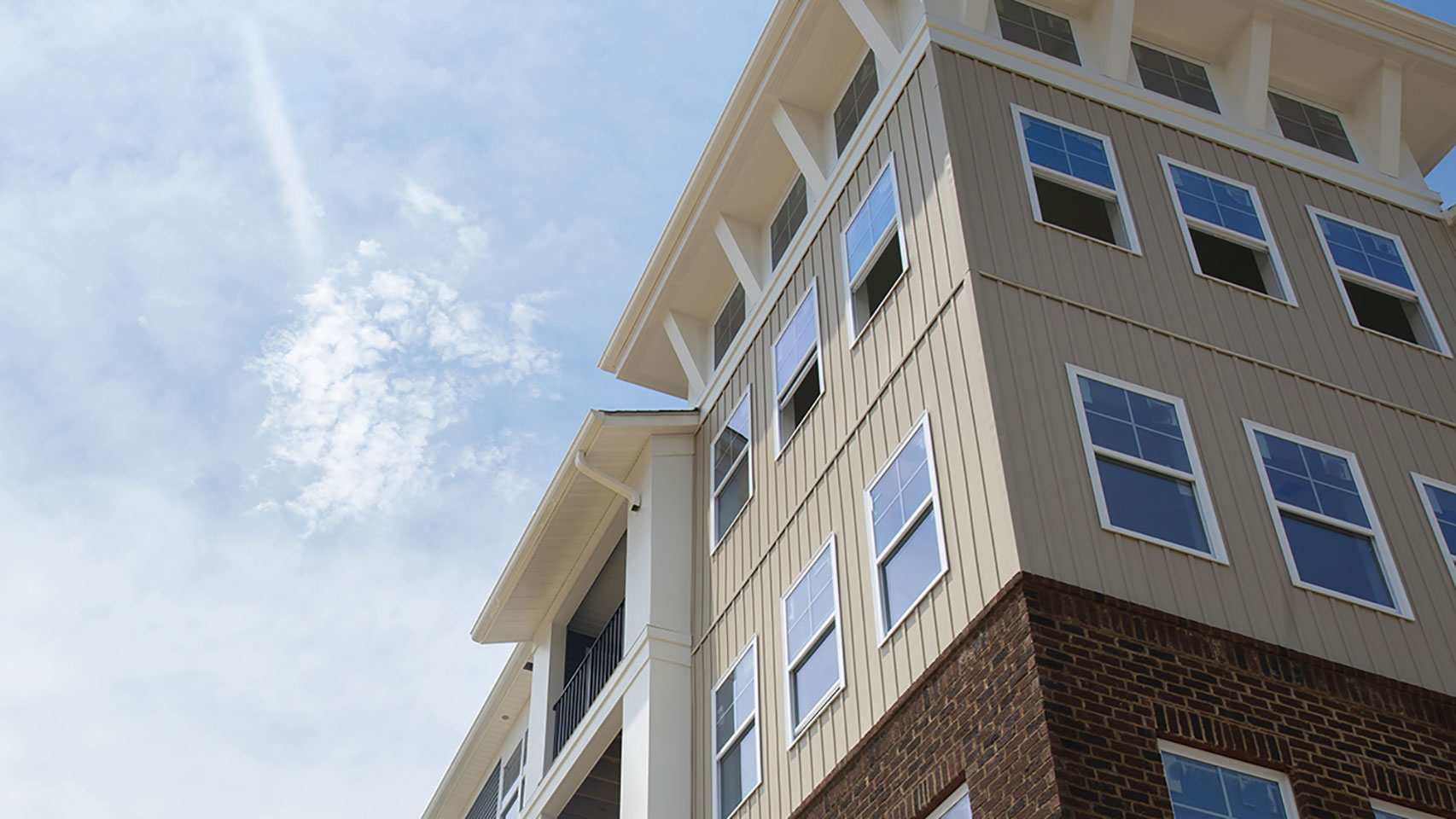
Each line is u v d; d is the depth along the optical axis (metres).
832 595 15.97
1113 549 12.91
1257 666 12.55
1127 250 15.95
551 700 24.30
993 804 11.73
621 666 20.50
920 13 17.86
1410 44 19.48
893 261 16.81
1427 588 14.12
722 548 19.67
